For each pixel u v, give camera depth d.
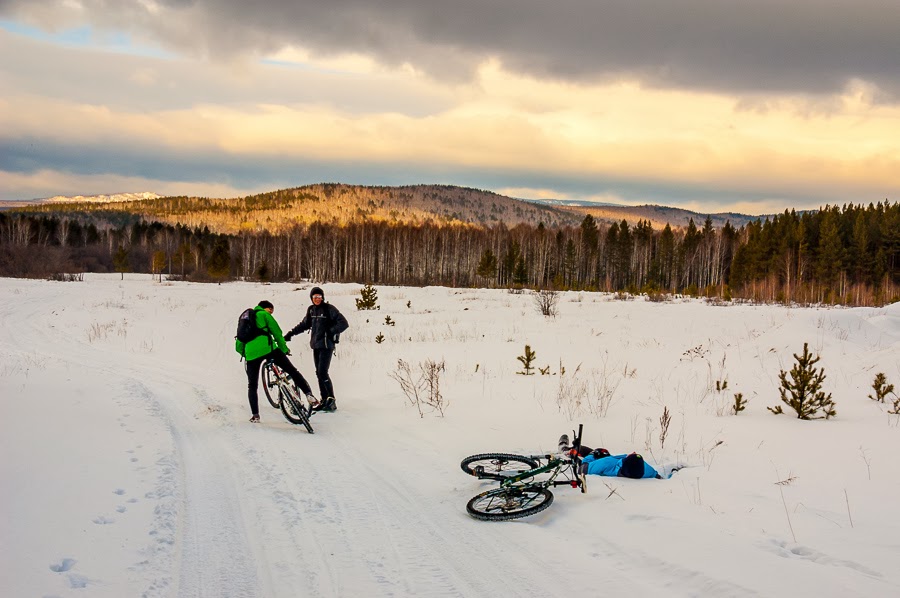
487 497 5.11
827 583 3.37
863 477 5.18
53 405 7.84
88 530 4.25
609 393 9.72
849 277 62.62
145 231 132.50
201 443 7.02
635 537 4.30
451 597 3.56
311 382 11.57
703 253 89.88
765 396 9.56
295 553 4.17
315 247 106.19
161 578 3.72
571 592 3.61
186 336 18.19
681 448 6.60
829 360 12.41
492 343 16.89
